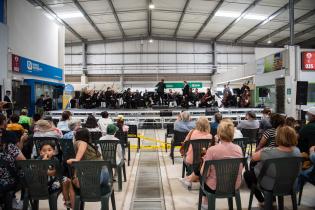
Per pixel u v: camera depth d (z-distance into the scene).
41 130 4.14
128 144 5.41
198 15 15.62
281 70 11.92
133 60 21.20
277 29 16.98
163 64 21.20
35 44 11.83
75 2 12.88
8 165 2.67
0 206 2.71
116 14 15.46
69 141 3.98
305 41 18.97
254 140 5.53
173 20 16.94
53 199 2.69
